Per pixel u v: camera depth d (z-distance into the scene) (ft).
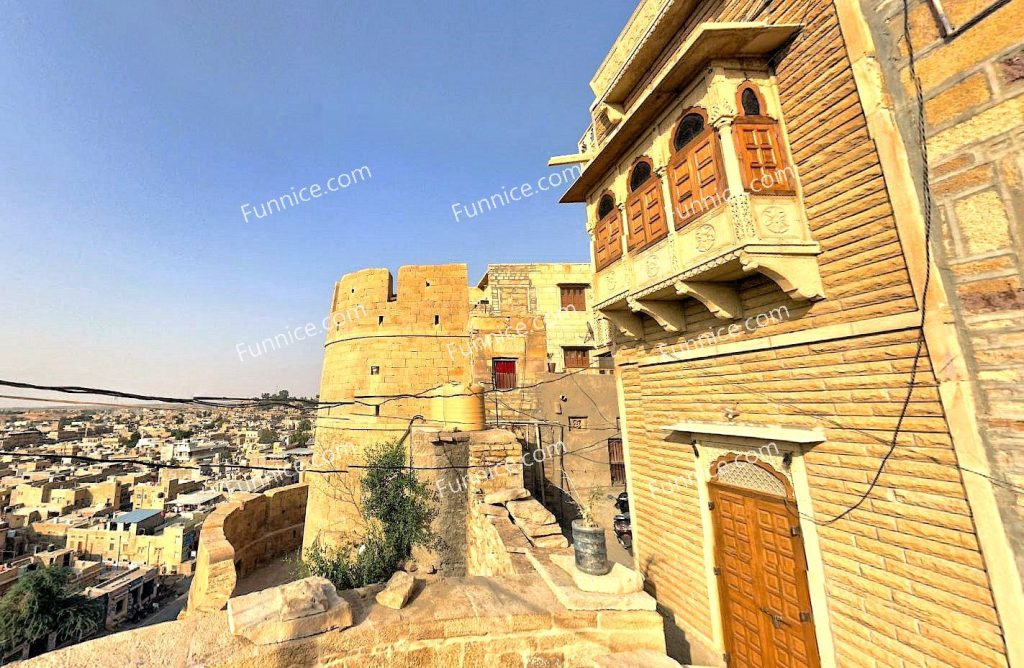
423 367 57.67
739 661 18.26
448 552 32.55
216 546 37.29
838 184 14.67
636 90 25.32
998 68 10.77
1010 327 10.49
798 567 15.88
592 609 11.78
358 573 33.73
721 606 19.17
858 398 14.01
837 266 14.74
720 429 18.83
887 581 13.00
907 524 12.55
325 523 53.88
